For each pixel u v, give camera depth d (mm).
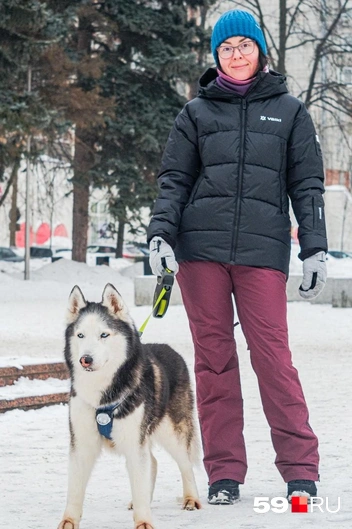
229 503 5941
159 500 6203
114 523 5465
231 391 6191
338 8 45812
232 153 6137
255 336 6098
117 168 42281
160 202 6242
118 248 56750
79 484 5336
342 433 8609
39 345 17328
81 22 41938
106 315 5430
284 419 6004
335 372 13680
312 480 5914
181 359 6324
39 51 34281
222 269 6188
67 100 38188
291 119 6227
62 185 49656
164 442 6059
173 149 6355
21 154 38250
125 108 42219
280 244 6188
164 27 42406
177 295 27359
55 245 77875
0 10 32719
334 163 64938
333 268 37719
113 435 5352
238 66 6219
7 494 6254
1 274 36031
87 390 5332
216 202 6141
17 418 9578
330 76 47906
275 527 5164
